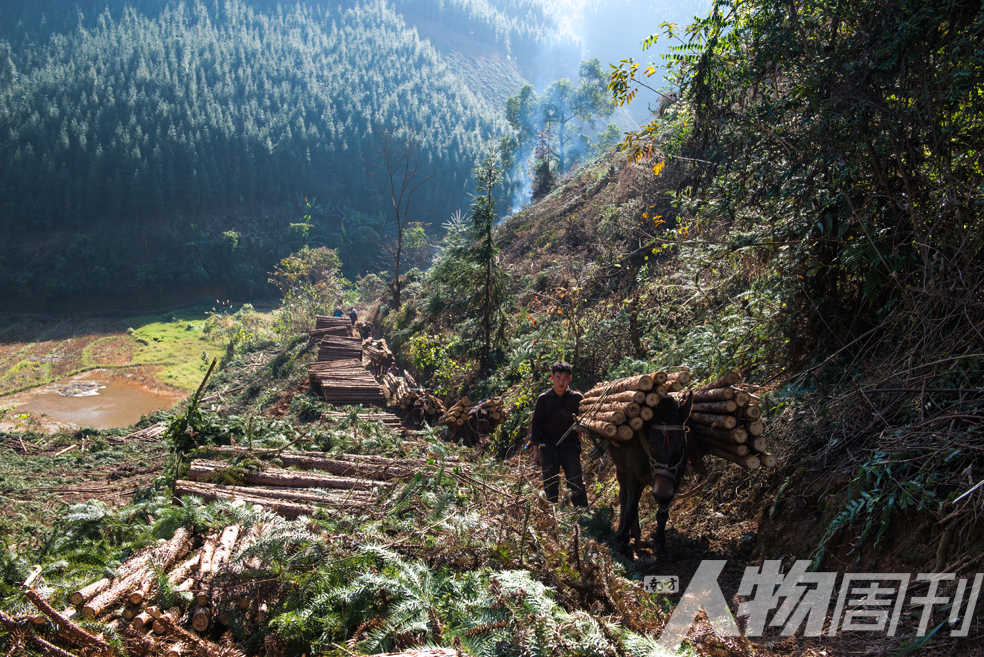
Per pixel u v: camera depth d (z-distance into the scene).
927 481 3.34
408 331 21.62
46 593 2.99
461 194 126.31
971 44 3.77
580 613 2.75
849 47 4.38
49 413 38.97
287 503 4.82
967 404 3.54
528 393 10.02
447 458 6.20
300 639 2.85
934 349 3.90
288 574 3.18
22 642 2.67
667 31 5.64
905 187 4.25
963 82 3.79
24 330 65.69
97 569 3.52
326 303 43.81
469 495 4.45
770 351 5.55
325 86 148.25
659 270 10.37
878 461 3.58
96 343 58.56
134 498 6.52
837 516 3.62
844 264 4.56
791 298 5.20
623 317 9.87
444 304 17.59
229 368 34.38
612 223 14.09
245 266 89.31
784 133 4.81
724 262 6.38
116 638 2.75
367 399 15.99
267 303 86.62
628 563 4.45
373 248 101.62
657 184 12.70
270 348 39.34
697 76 5.50
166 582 3.12
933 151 3.98
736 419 4.17
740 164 5.34
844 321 4.98
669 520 5.20
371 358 19.98
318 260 48.66
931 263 4.00
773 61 4.84
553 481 5.82
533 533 3.55
